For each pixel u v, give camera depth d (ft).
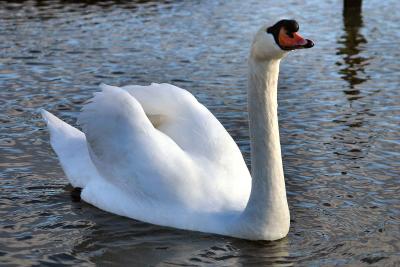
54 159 46.68
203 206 36.63
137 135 37.86
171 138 38.73
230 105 58.75
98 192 39.68
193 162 37.42
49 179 43.55
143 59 74.18
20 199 40.68
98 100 39.40
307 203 40.11
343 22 95.86
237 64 72.49
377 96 61.62
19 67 69.92
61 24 91.91
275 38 31.81
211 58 75.00
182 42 82.53
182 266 33.30
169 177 36.99
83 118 39.52
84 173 41.06
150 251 34.68
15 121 53.83
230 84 65.10
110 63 72.23
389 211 38.99
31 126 52.75
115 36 85.20
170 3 109.81
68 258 33.99
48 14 98.89
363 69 71.41
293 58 76.23
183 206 36.78
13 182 42.88
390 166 45.24
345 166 45.37
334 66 72.59
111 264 33.47
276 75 33.47
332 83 65.98
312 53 78.64
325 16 99.91
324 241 35.63
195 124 38.52
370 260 33.55
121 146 38.14
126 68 70.38
